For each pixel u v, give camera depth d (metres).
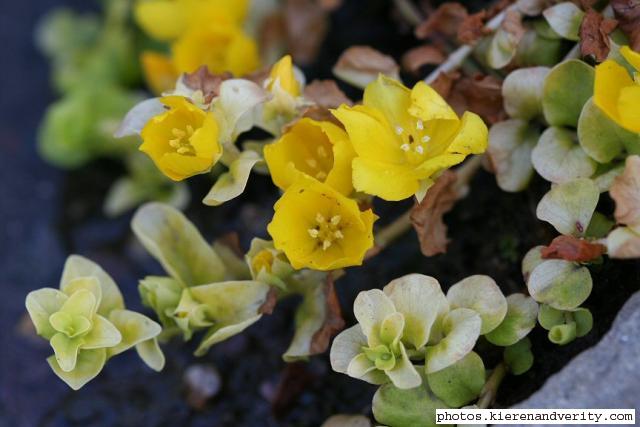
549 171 0.28
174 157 0.27
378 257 0.31
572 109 0.28
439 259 0.31
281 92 0.28
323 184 0.27
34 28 0.41
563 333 0.27
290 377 0.31
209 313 0.28
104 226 0.36
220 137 0.27
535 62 0.29
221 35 0.32
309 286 0.28
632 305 0.26
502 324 0.27
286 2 0.35
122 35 0.38
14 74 0.40
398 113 0.27
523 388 0.28
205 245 0.29
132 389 0.33
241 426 0.32
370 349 0.27
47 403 0.34
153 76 0.33
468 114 0.27
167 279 0.29
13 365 0.35
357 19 0.36
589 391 0.26
